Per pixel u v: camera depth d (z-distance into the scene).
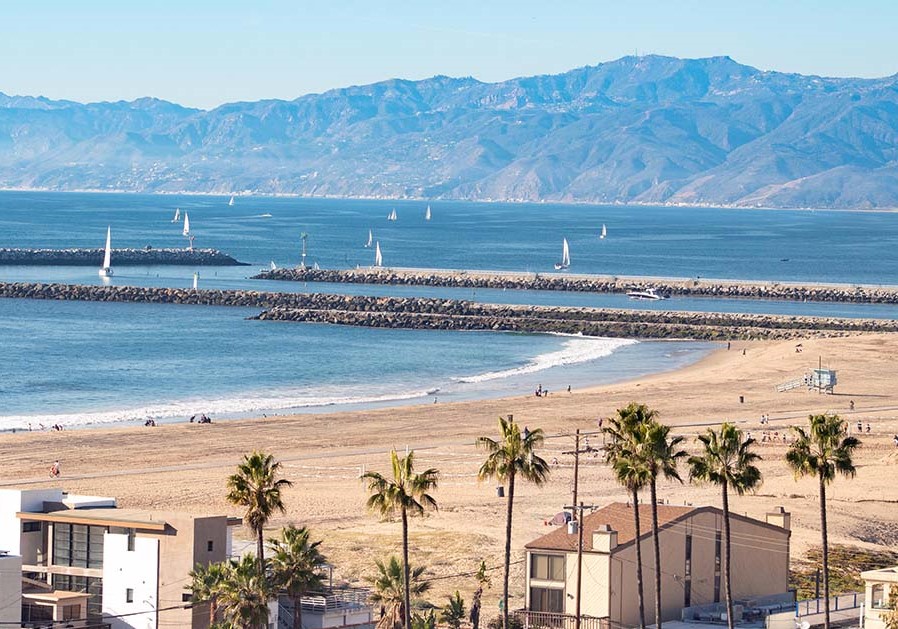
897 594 87.62
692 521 98.00
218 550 86.25
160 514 88.38
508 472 81.94
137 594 85.62
